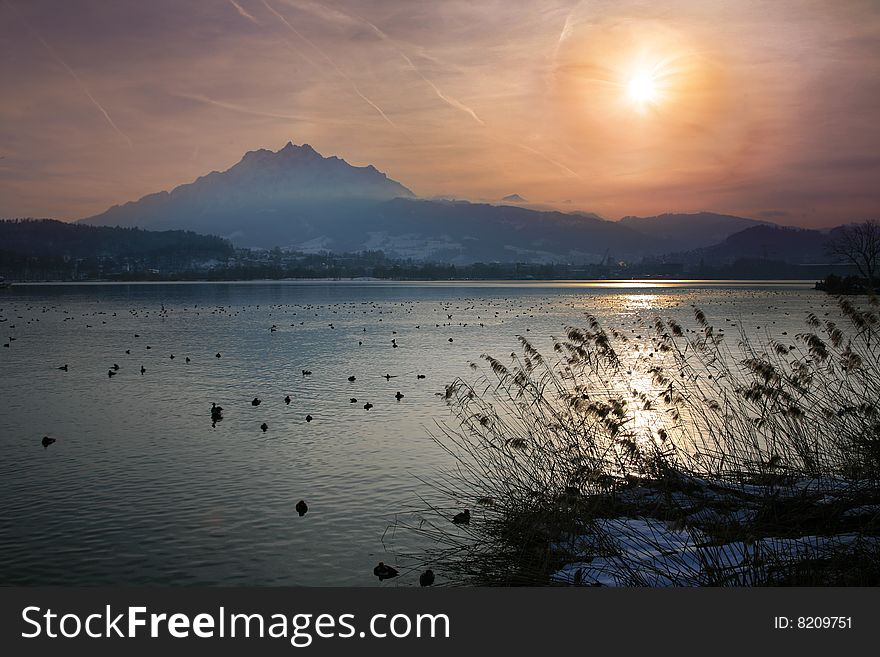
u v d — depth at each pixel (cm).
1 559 1342
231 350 5125
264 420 2562
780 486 1277
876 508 1148
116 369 3988
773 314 8725
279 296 17662
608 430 1317
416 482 1761
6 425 2508
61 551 1378
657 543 1122
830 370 1477
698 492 1324
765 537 1114
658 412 2061
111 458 2044
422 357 4578
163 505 1633
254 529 1479
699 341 1706
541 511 1277
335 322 8262
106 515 1570
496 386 3142
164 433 2361
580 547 1170
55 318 9219
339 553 1350
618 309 10825
